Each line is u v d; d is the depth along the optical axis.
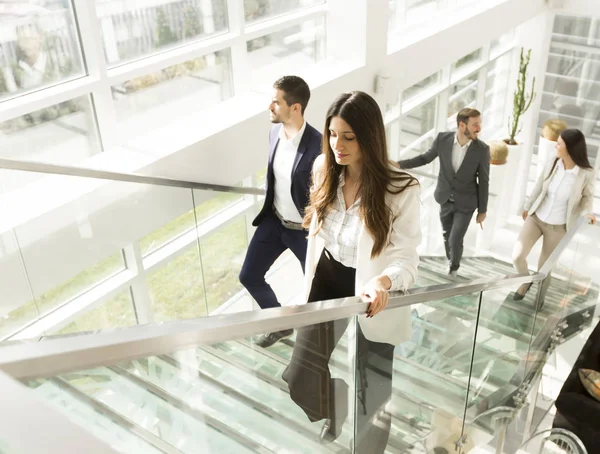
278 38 5.39
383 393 2.71
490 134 9.71
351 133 2.29
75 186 3.37
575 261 5.56
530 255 8.83
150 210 3.83
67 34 3.93
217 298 4.60
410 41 6.32
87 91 4.05
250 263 4.15
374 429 2.77
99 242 3.56
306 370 2.03
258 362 1.75
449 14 7.33
